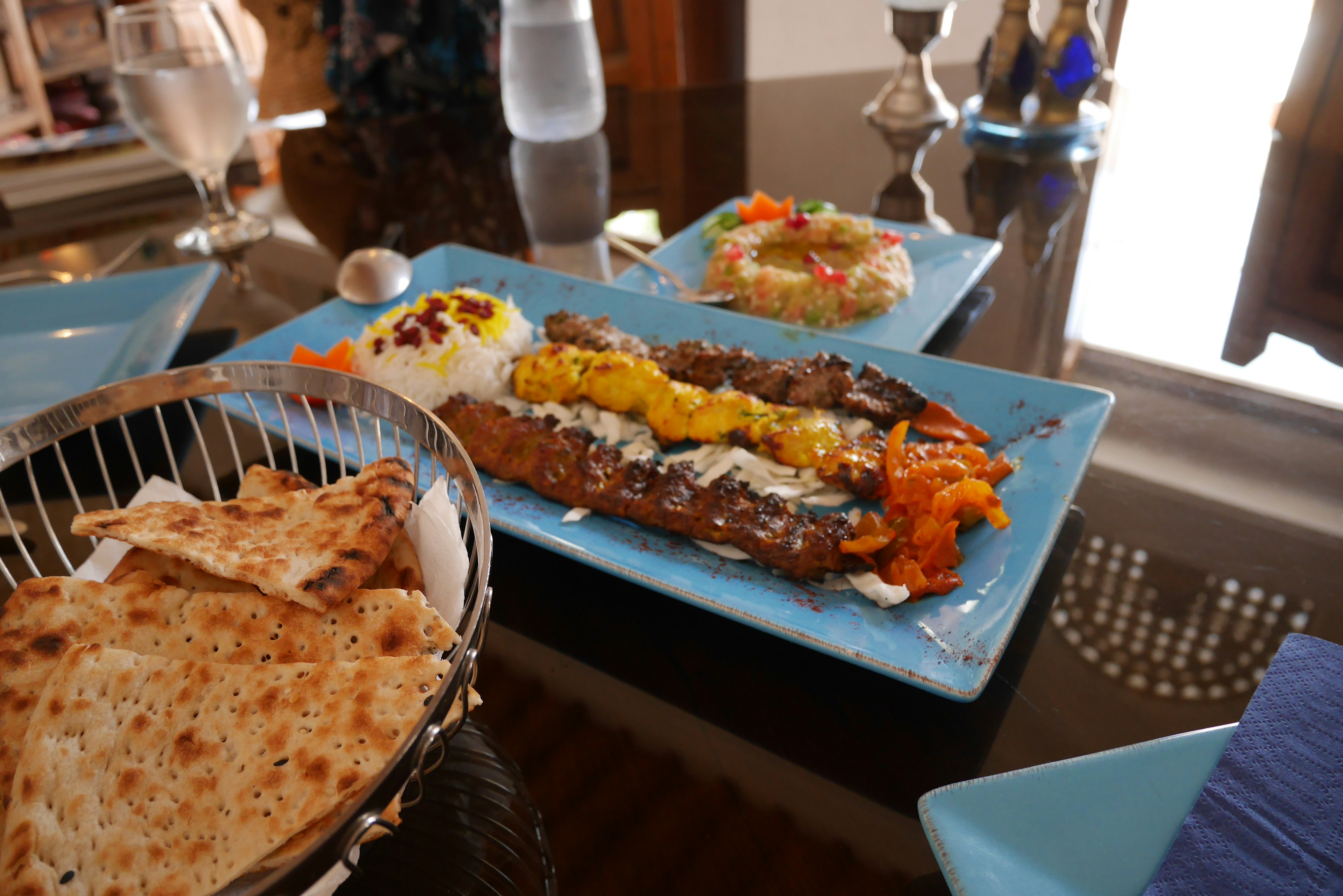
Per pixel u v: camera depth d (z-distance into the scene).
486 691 1.24
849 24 5.74
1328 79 2.94
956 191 2.84
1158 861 0.87
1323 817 0.88
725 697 1.21
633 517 1.50
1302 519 1.45
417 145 3.43
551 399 1.95
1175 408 1.76
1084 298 2.23
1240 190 2.70
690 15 5.48
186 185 3.21
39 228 2.91
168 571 1.17
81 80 7.32
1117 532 1.45
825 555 1.35
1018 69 3.09
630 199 2.94
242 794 0.87
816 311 2.16
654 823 1.05
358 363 1.99
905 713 1.17
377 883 0.99
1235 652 1.22
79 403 1.24
